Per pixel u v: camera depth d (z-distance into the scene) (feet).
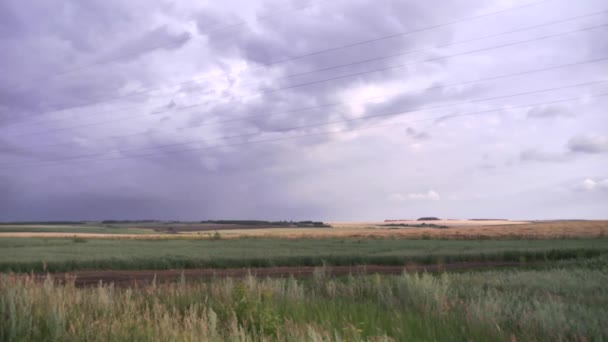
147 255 123.34
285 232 342.64
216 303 33.22
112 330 23.45
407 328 25.96
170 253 134.31
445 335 25.45
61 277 77.66
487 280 54.60
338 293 42.37
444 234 262.06
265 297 32.17
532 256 118.42
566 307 33.53
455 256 115.14
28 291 30.35
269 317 25.54
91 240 230.27
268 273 83.71
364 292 42.73
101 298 31.50
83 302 30.76
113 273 87.61
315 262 107.86
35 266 94.12
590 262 91.97
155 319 24.94
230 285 37.91
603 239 213.46
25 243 198.90
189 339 21.83
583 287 47.70
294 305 32.12
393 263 107.96
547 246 157.69
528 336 25.88
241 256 116.57
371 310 30.96
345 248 160.04
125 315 26.30
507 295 40.32
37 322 25.31
